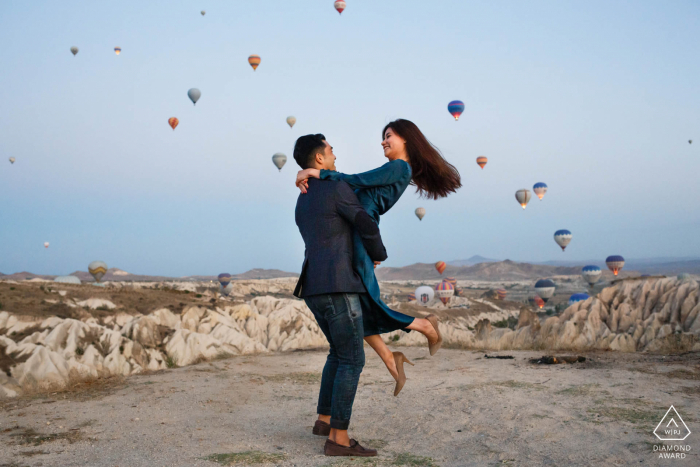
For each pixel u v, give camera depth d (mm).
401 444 3293
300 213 3154
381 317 3098
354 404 4609
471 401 4395
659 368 5715
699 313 7402
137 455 2906
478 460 2840
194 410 4371
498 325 56375
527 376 5637
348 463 2711
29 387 5242
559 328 8453
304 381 5934
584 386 4828
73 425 3799
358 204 2994
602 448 2955
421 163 3359
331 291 2939
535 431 3385
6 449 3094
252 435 3461
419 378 5852
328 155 3303
